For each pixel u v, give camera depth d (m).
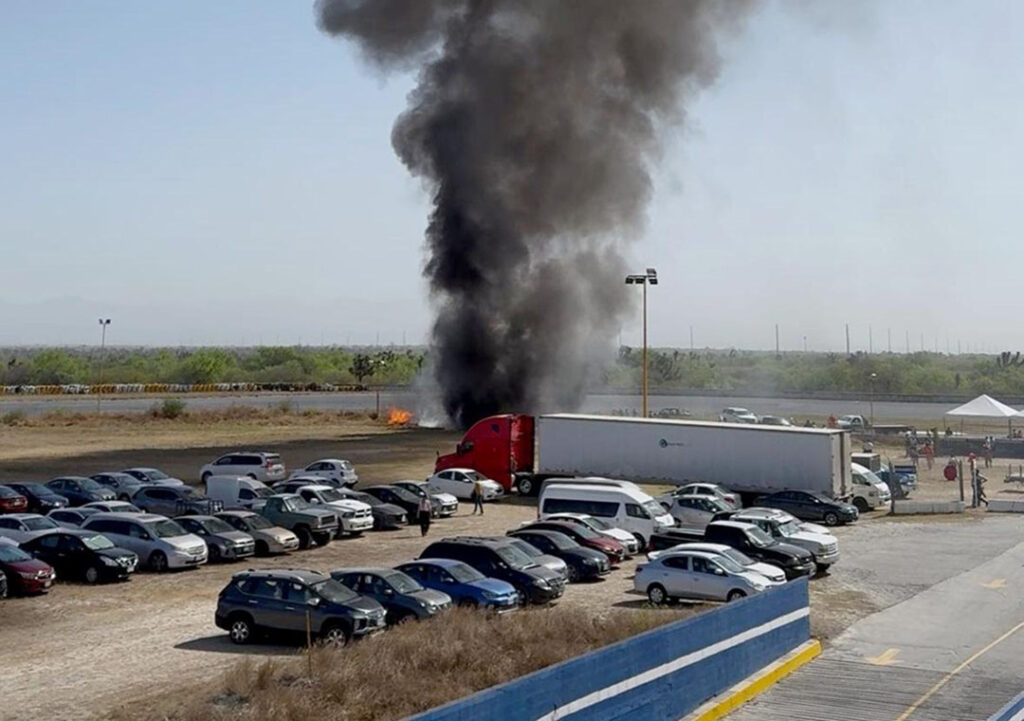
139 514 35.97
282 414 101.25
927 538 43.78
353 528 41.47
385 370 184.38
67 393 143.62
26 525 34.97
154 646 24.06
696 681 18.70
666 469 51.53
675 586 29.09
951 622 27.89
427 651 20.59
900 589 32.66
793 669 22.61
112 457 66.56
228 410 102.00
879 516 51.09
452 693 18.45
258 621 24.02
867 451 76.69
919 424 109.62
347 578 25.30
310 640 22.98
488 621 23.66
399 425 96.06
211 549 35.88
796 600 23.98
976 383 175.62
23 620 27.08
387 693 18.27
